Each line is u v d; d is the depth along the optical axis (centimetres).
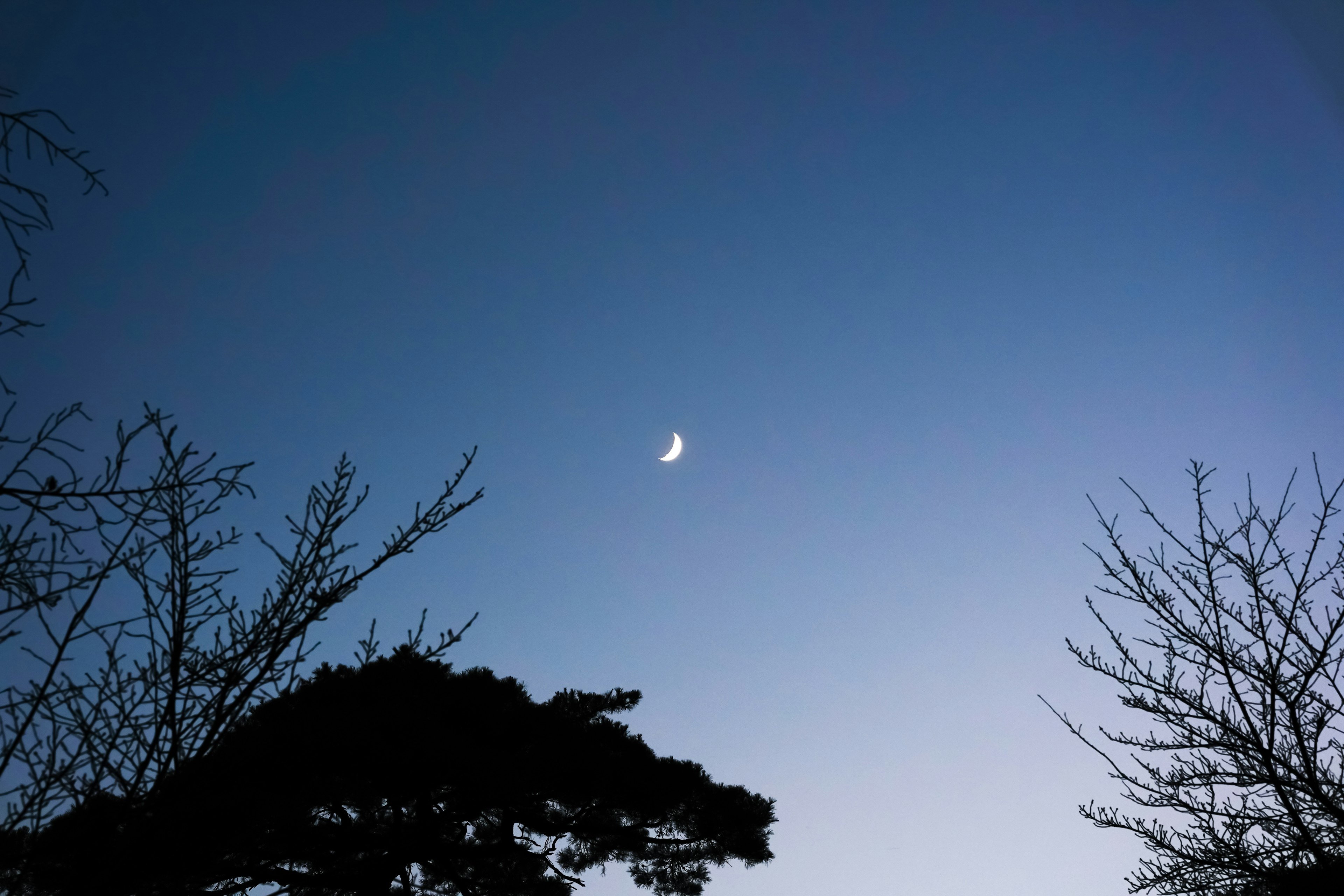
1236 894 486
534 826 1289
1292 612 502
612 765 1268
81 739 348
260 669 390
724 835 1342
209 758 384
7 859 333
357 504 413
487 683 1313
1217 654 510
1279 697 496
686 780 1317
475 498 438
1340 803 472
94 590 351
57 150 334
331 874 936
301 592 395
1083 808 553
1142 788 532
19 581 326
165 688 370
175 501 368
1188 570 533
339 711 905
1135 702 539
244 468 385
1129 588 550
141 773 362
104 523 351
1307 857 480
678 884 1550
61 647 350
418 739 987
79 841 344
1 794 329
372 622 420
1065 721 567
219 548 387
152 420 365
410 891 1134
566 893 1269
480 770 1062
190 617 377
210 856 420
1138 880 515
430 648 431
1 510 323
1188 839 511
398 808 1070
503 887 1234
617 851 1427
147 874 378
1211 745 505
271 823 563
